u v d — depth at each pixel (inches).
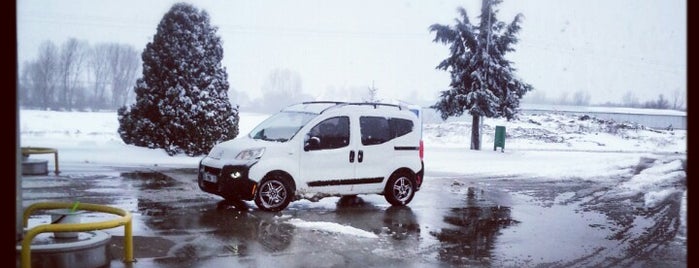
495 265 290.2
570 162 946.7
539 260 303.4
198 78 791.7
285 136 426.9
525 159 994.1
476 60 1195.9
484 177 708.7
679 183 682.2
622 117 2204.7
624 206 501.7
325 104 460.8
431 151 1092.5
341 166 429.1
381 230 365.4
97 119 1576.0
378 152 446.0
